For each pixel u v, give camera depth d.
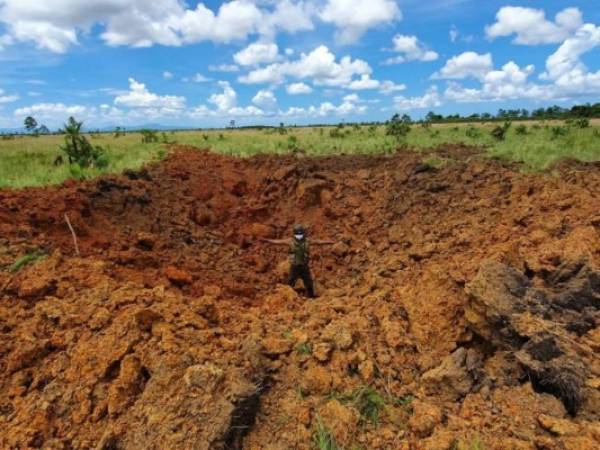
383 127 34.84
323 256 8.69
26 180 10.03
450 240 7.11
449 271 4.44
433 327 4.10
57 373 3.70
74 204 7.89
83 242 7.07
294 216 10.75
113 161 13.84
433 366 3.70
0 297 4.72
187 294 6.18
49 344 4.00
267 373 3.53
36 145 24.97
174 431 2.90
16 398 3.55
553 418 2.93
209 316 4.38
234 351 3.66
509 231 6.57
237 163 13.81
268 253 8.98
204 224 10.03
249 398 3.13
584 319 4.06
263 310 5.39
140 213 9.09
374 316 4.48
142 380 3.47
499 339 3.72
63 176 10.61
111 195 9.12
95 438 3.15
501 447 2.76
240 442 3.00
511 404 3.15
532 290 4.02
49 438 3.20
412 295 4.58
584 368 3.34
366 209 10.32
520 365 3.47
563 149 12.82
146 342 3.71
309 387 3.37
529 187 8.58
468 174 10.64
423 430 2.96
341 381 3.40
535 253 5.36
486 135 20.84
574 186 8.01
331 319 4.53
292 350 3.74
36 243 6.23
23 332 4.16
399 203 10.19
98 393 3.43
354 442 2.92
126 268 6.21
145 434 2.95
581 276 4.46
